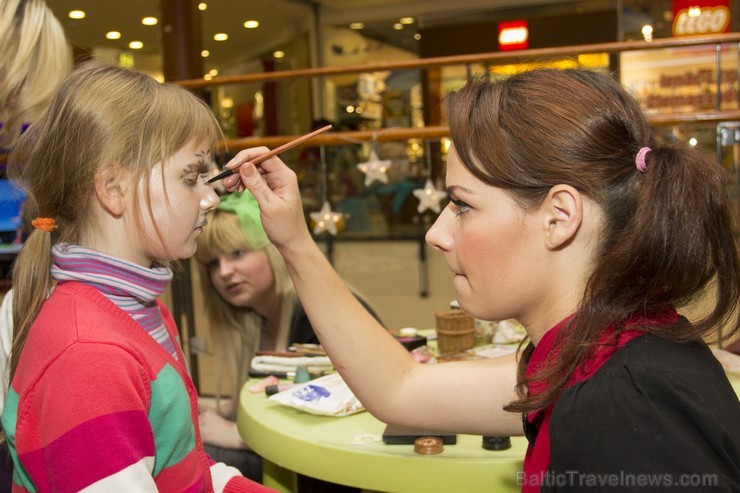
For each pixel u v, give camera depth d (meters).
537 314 0.73
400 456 1.05
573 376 0.64
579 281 0.69
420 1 6.20
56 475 0.72
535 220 0.69
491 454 1.04
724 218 0.65
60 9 2.61
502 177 0.68
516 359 0.93
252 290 1.70
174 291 2.11
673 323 0.65
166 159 0.83
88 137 0.81
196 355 2.16
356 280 4.51
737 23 4.90
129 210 0.83
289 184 0.91
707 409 0.57
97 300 0.80
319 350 1.53
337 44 6.43
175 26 3.29
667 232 0.63
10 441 0.80
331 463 1.10
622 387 0.58
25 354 0.79
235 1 5.34
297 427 1.20
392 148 3.81
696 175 0.64
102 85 0.84
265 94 5.96
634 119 0.69
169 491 0.82
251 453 1.62
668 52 4.90
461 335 1.57
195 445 0.87
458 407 0.92
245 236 1.65
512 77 0.73
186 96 0.89
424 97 5.64
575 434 0.58
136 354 0.78
